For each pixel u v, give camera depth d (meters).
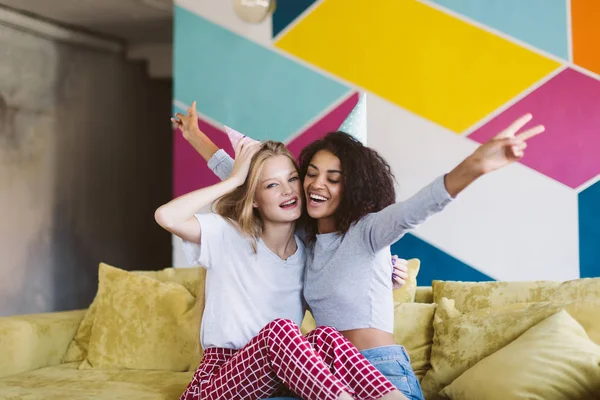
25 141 5.76
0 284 5.53
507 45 3.55
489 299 2.66
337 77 3.86
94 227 6.50
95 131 6.51
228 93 4.11
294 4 3.96
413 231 3.71
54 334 3.23
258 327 2.21
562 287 2.57
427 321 2.66
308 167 2.17
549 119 3.48
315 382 1.82
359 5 3.81
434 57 3.67
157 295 3.12
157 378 2.85
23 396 2.56
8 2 5.36
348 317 2.06
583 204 3.41
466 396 2.22
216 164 2.57
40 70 5.88
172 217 2.12
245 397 2.05
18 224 5.69
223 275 2.24
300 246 2.29
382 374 1.93
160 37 6.54
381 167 2.13
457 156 3.62
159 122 7.48
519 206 3.52
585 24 3.42
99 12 5.67
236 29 4.09
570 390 2.07
